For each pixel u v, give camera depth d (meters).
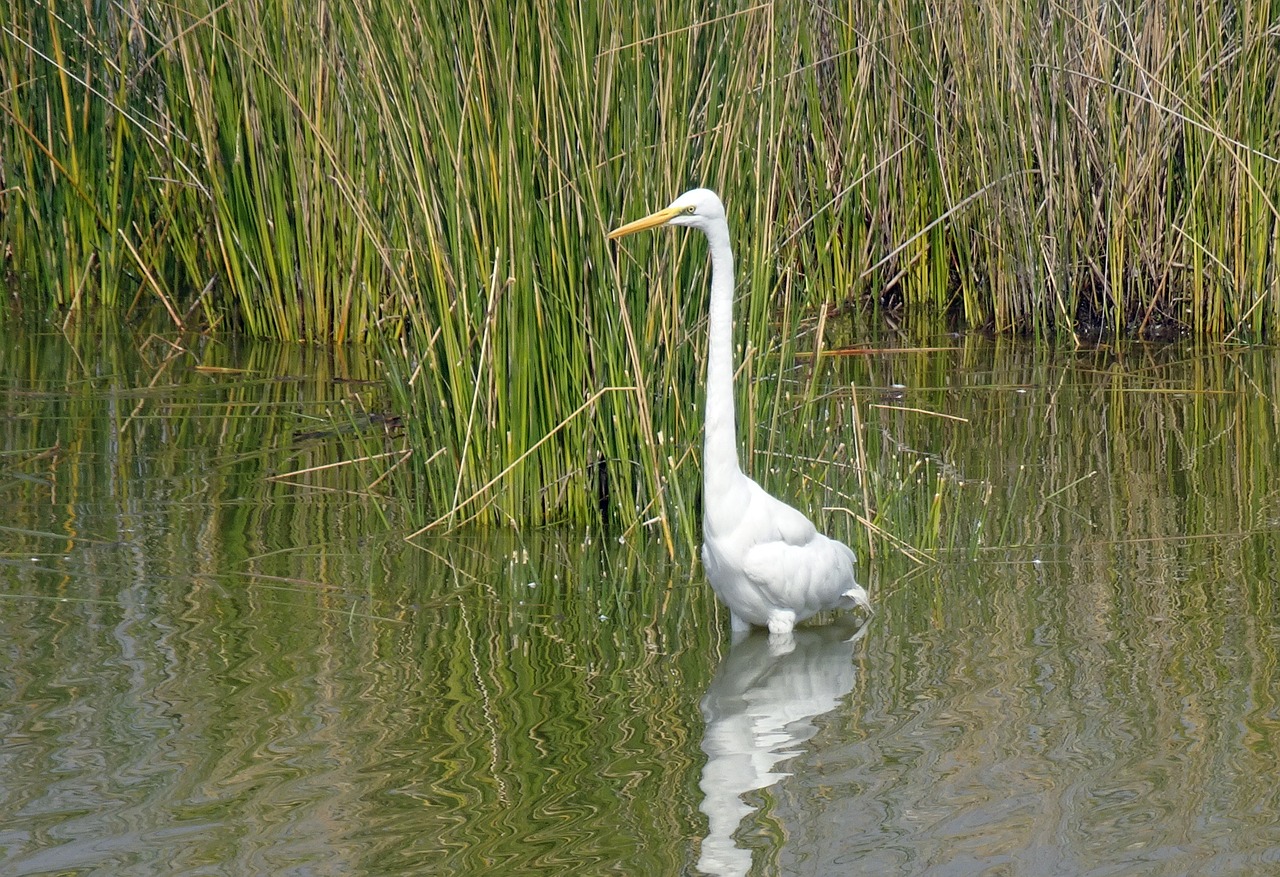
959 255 19.20
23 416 14.34
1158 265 18.78
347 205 16.73
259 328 17.81
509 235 10.89
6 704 8.12
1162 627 9.44
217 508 11.78
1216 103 17.86
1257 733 7.89
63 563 10.43
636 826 7.01
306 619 9.53
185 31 15.98
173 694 8.31
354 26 12.30
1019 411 15.27
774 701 8.43
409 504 11.93
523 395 11.23
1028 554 10.99
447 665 8.86
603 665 8.97
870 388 16.03
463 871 6.58
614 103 10.73
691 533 10.88
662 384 11.14
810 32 18.92
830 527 11.34
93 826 6.90
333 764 7.55
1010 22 17.97
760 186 10.91
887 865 6.68
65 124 18.25
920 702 8.39
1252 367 17.02
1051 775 7.49
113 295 19.00
